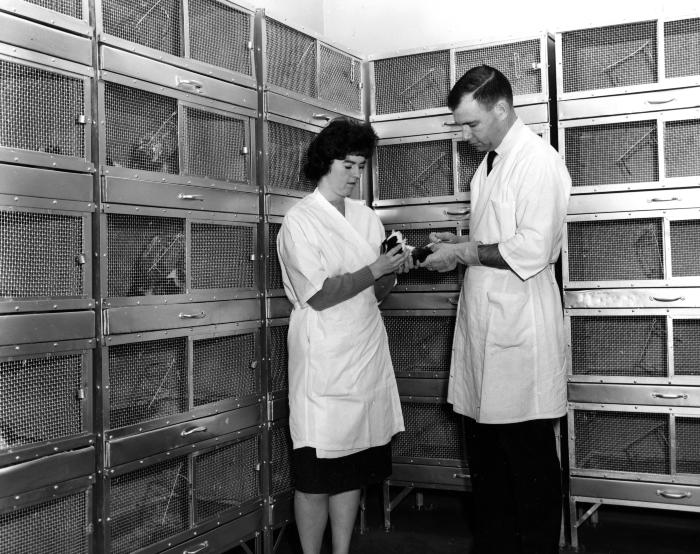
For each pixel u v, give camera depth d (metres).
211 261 2.36
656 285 2.67
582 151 2.80
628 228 2.74
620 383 2.71
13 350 1.73
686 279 2.63
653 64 2.68
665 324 2.70
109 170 1.97
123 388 2.05
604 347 2.79
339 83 3.01
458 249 2.18
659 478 2.67
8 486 1.72
